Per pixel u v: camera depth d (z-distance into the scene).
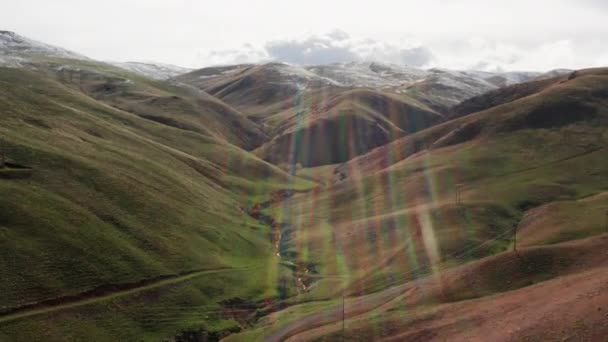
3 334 74.44
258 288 112.69
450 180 165.88
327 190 194.38
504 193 145.12
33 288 84.81
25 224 97.00
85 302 87.12
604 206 116.50
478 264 87.00
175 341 87.31
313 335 77.25
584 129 187.88
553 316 61.69
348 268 123.56
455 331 68.69
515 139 189.00
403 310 81.62
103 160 141.25
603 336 54.41
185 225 128.88
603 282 65.69
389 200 165.50
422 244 120.38
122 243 106.69
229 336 90.31
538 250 84.62
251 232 148.50
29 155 121.75
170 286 100.62
